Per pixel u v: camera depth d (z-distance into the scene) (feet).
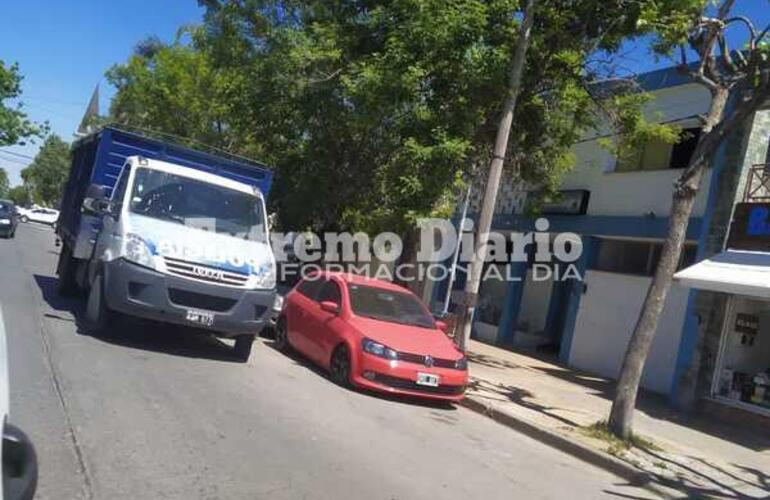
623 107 49.88
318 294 39.81
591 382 52.16
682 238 32.12
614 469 28.89
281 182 62.49
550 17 47.19
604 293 57.93
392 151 53.42
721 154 46.80
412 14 45.85
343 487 19.66
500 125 40.91
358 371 33.58
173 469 18.60
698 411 45.16
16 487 9.42
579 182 62.28
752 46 30.89
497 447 29.12
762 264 40.19
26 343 29.91
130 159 36.37
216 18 66.54
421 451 25.50
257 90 58.13
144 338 35.19
